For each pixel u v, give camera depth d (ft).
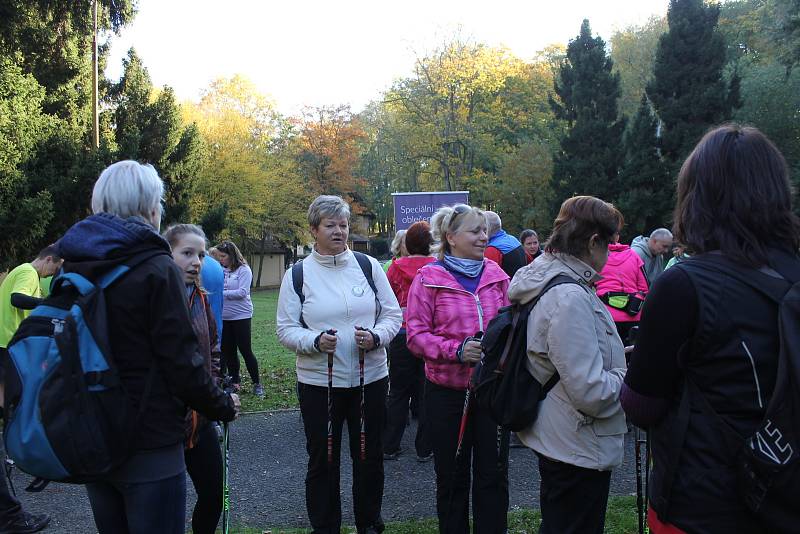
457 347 10.78
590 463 8.08
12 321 15.49
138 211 7.65
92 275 7.02
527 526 12.75
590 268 8.42
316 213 12.26
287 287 12.22
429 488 15.58
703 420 5.33
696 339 5.34
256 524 13.37
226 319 25.34
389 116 173.47
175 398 7.40
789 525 4.78
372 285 12.51
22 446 6.48
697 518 5.31
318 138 158.40
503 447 10.37
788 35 89.30
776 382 4.89
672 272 5.57
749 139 5.61
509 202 122.21
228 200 121.49
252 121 135.23
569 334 7.88
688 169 5.89
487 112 128.16
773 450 4.77
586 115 108.47
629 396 5.97
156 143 76.79
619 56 133.18
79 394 6.55
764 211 5.37
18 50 53.16
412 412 22.50
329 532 11.75
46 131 51.11
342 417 12.15
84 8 54.65
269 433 20.39
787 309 4.96
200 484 10.51
